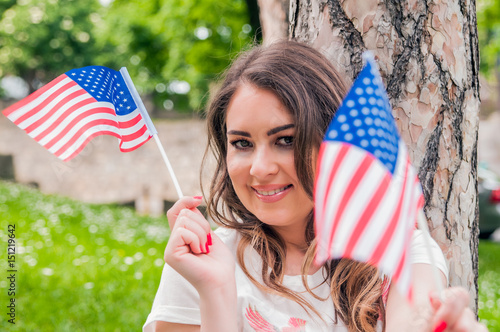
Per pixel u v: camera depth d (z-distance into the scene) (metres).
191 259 1.64
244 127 1.75
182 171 13.47
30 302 4.63
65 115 2.02
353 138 1.39
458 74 2.19
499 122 16.25
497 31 12.15
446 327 1.39
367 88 1.40
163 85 17.20
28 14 21.22
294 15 2.40
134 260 6.18
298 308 1.79
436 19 2.13
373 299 1.78
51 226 8.07
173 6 11.84
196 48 11.58
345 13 2.19
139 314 4.46
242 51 2.20
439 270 1.76
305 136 1.72
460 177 2.22
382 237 1.39
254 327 1.77
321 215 1.39
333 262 1.86
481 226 10.03
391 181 1.40
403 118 2.15
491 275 7.17
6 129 14.20
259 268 1.87
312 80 1.79
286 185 1.76
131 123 2.04
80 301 4.71
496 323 4.50
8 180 13.91
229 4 10.79
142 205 13.44
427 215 2.18
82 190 13.55
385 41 2.14
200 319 1.75
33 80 24.69
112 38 14.51
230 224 1.97
